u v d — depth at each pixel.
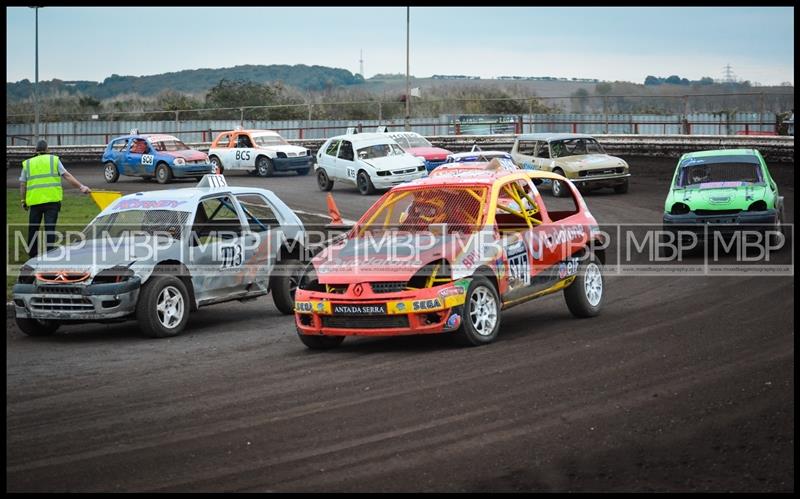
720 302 12.04
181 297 11.67
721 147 34.00
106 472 6.20
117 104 57.97
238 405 7.83
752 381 7.97
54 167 15.66
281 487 5.82
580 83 110.06
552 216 12.13
